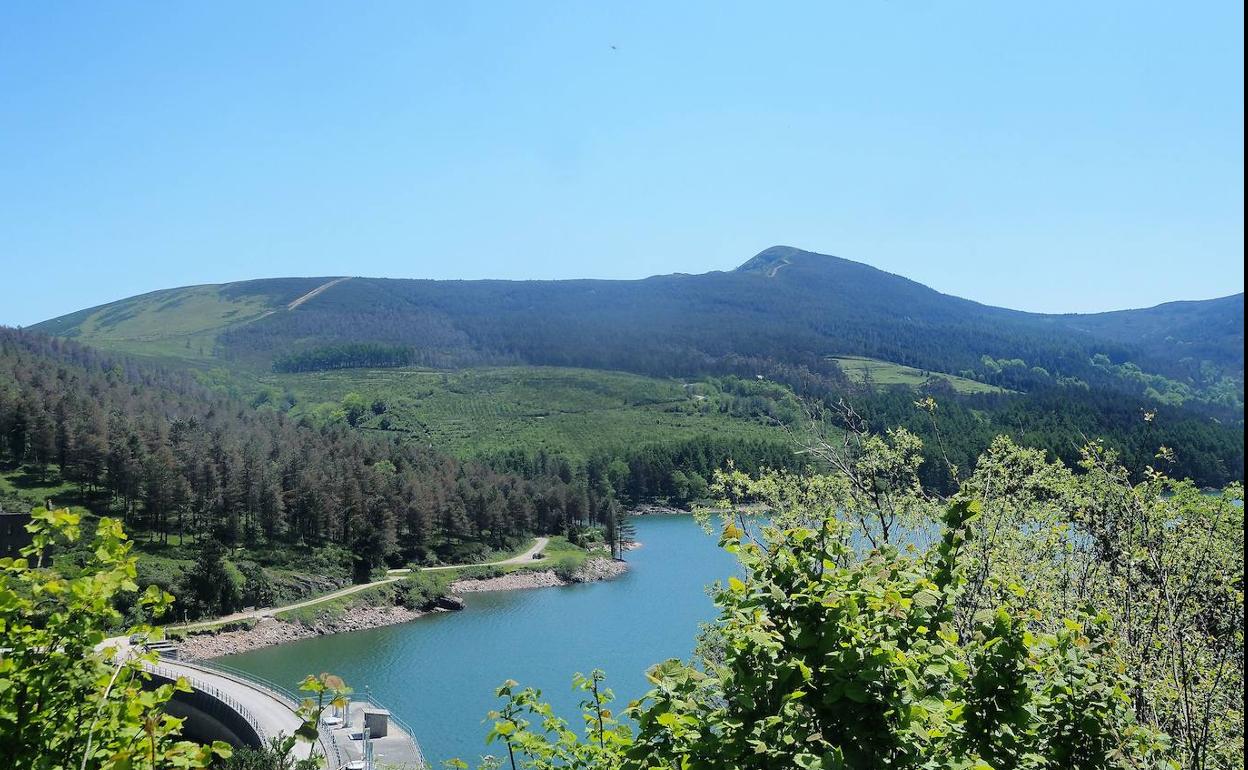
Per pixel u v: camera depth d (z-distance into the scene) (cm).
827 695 684
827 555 775
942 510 884
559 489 16050
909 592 789
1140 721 1490
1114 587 1792
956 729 750
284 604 9956
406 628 9738
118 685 664
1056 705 795
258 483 11750
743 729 704
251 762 2228
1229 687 1558
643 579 12169
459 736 5791
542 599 11156
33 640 647
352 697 6794
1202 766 1259
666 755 761
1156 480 1820
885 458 2392
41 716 626
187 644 8394
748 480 2606
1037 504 2080
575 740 1001
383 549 11906
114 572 678
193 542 10769
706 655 2009
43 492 11288
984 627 784
